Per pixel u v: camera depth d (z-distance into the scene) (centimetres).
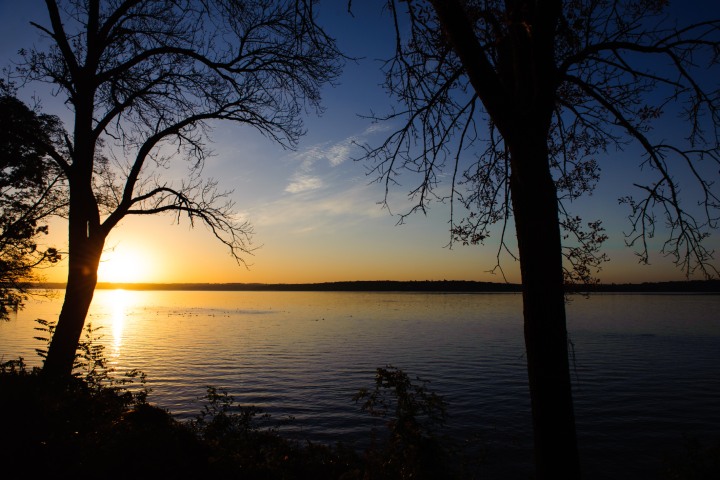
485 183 559
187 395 2920
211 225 1203
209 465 583
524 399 2830
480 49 397
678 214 449
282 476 598
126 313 13675
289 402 2792
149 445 580
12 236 1421
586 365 4244
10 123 1073
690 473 548
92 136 1062
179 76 1148
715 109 452
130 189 1113
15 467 502
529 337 381
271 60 1109
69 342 968
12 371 809
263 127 1188
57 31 1030
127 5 1052
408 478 493
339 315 12962
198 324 9662
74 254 1022
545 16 380
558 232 389
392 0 486
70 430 609
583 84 438
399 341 6391
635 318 11262
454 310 15612
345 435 2100
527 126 392
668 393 3095
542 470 368
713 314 12838
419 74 530
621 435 2231
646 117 509
